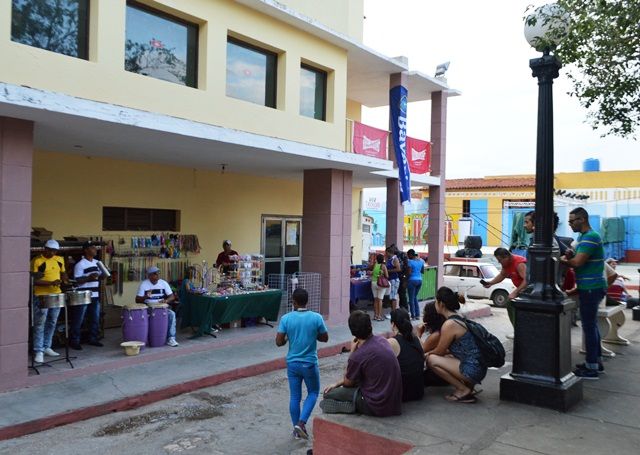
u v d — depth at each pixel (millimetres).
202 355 9109
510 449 4035
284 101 10625
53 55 7078
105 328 10383
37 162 10172
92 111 7027
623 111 7500
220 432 6141
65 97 6738
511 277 8016
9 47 6648
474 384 5125
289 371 6051
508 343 9227
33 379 7176
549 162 5164
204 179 13266
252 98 10359
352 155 11352
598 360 6344
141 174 11875
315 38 11320
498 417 4719
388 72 14234
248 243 14500
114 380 7570
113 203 11375
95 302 9062
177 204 12656
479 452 3980
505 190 32062
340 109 12023
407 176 14125
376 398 4719
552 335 4980
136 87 8055
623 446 4105
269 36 10250
